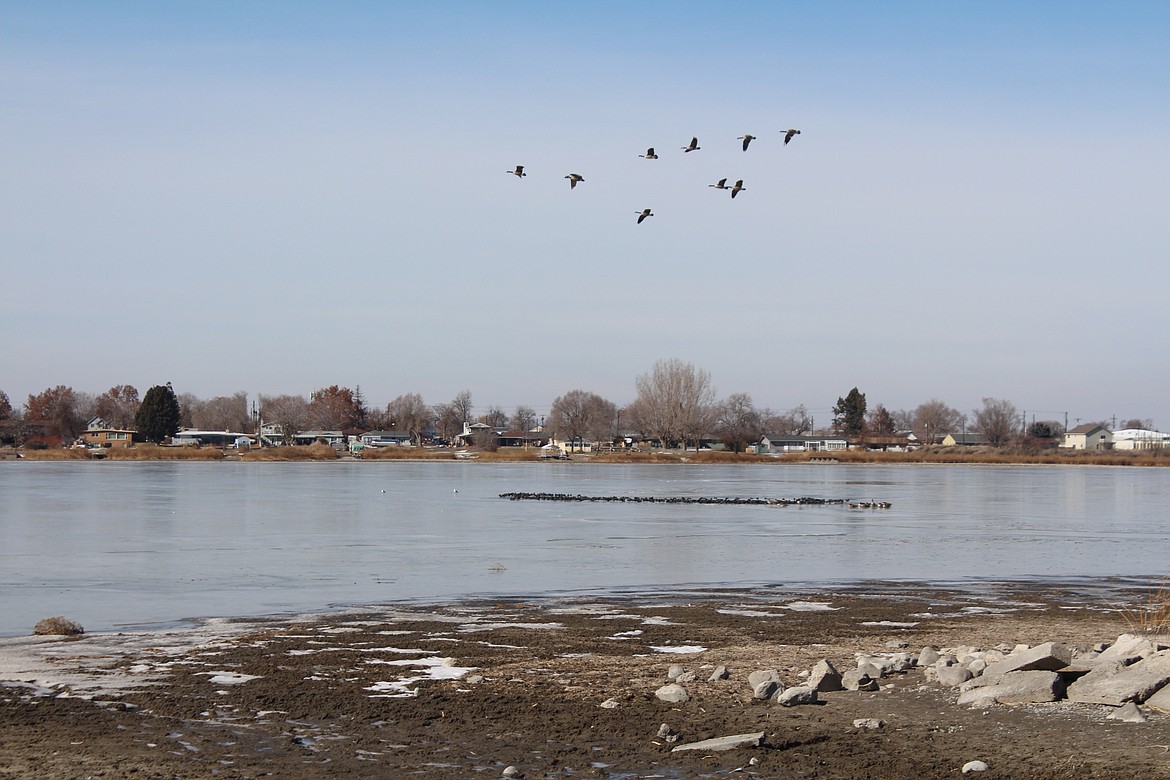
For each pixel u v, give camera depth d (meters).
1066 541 45.03
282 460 164.88
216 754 13.30
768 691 15.86
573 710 15.39
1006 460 171.25
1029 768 12.52
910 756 13.12
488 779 12.46
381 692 16.48
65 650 19.92
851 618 24.36
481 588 29.58
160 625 23.14
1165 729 13.66
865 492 85.38
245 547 40.53
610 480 103.19
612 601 27.06
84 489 81.62
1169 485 100.81
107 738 13.94
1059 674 15.47
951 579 32.19
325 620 23.80
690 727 14.48
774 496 78.31
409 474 115.50
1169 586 30.47
